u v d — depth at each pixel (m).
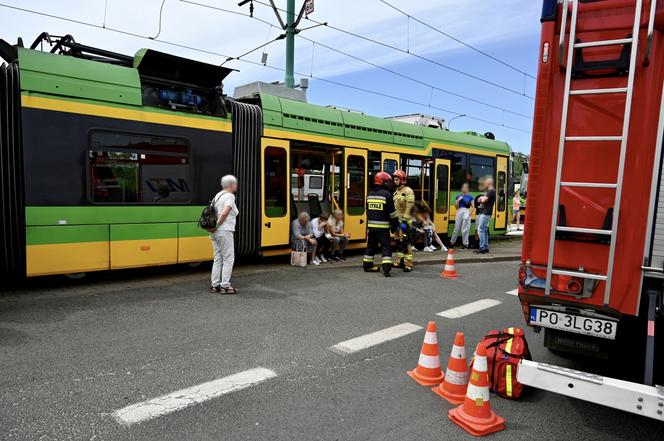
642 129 3.20
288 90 10.79
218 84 8.47
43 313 5.78
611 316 3.37
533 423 3.49
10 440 3.03
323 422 3.38
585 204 3.41
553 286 3.53
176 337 5.07
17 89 6.34
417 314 6.32
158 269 8.78
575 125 3.43
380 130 11.54
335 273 8.99
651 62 3.18
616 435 3.35
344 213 10.61
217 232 6.93
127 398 3.64
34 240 6.46
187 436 3.14
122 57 7.73
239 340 5.05
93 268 6.97
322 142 10.12
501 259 11.43
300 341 5.09
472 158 14.57
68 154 6.69
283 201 9.47
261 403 3.64
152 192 7.55
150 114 7.49
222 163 8.44
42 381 3.89
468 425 3.32
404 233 9.39
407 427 3.35
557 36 3.49
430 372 4.14
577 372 3.10
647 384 2.98
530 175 3.63
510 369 3.87
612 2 3.27
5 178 6.27
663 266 3.20
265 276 8.49
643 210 3.23
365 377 4.21
